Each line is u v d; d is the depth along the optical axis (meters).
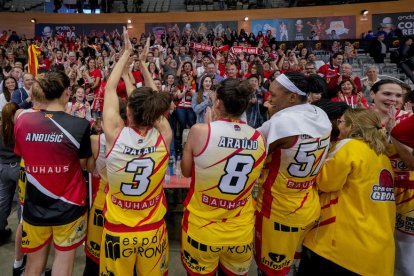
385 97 2.07
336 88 4.86
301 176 1.75
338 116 1.99
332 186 1.77
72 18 16.98
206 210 1.71
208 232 1.69
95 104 5.51
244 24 16.44
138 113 1.65
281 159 1.77
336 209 1.79
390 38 12.88
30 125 1.81
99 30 17.03
